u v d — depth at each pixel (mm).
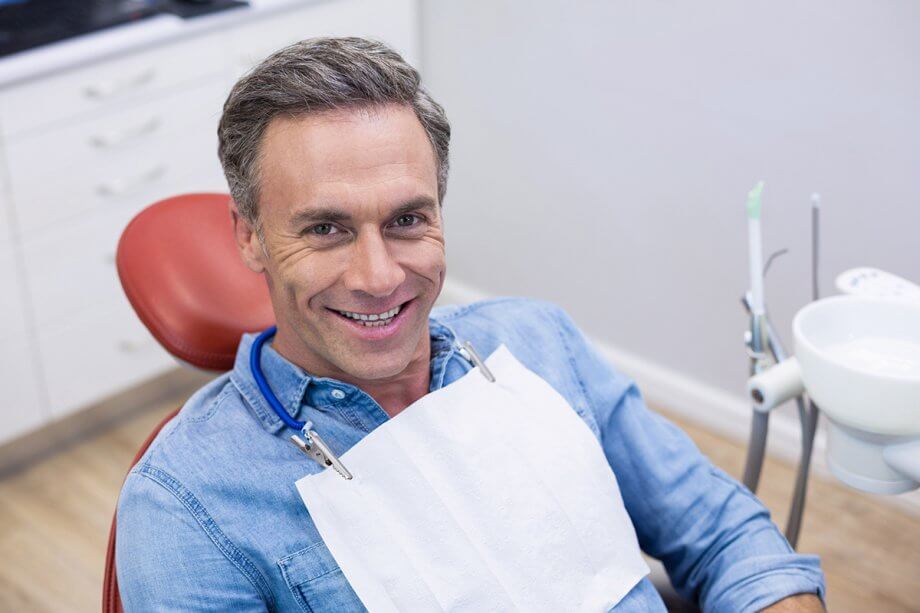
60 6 2395
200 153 2508
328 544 1071
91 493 2342
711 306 2424
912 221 2059
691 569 1288
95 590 2082
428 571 1091
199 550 1062
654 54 2283
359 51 1036
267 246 1070
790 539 1463
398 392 1182
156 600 1046
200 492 1079
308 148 1013
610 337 2664
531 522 1146
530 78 2529
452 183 2814
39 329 2336
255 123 1033
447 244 2908
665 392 2576
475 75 2641
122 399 2641
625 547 1202
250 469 1099
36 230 2266
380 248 1025
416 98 1056
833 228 2168
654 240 2463
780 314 2316
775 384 1316
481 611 1101
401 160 1027
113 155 2340
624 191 2467
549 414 1215
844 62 2029
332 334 1071
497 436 1163
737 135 2229
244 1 2488
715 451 2453
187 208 1346
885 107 2010
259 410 1133
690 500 1288
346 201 1009
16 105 2148
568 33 2410
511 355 1250
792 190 2193
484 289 2889
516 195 2688
